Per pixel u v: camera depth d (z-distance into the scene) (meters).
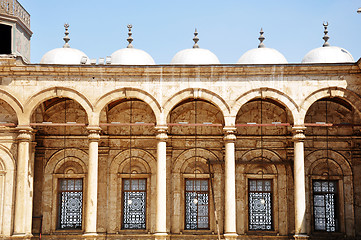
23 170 25.31
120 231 28.55
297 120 25.20
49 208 28.77
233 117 25.33
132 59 28.45
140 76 25.62
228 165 25.05
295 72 25.45
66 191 29.22
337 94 25.30
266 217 28.91
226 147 25.22
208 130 29.33
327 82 25.36
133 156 29.25
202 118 29.39
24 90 25.62
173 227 28.58
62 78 25.66
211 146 29.25
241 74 25.56
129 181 29.30
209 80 25.56
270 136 29.14
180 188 28.92
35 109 26.55
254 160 29.16
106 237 28.39
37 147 29.06
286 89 25.39
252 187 29.16
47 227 28.58
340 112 29.14
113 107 29.55
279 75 25.50
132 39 30.06
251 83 25.50
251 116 29.34
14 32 27.91
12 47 27.72
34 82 25.66
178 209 28.75
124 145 29.30
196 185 29.25
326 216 28.83
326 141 29.00
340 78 25.38
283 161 28.62
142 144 29.31
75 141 29.31
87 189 27.23
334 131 29.08
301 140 25.09
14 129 26.06
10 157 26.03
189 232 28.55
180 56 28.70
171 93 25.50
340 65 25.14
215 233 28.44
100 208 28.59
